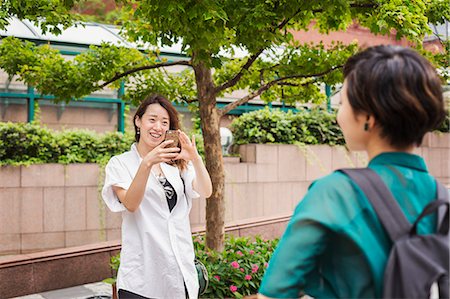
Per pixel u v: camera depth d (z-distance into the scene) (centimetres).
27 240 959
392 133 165
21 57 645
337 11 515
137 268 369
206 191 386
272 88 740
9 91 1151
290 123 1204
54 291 714
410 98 158
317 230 155
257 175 1132
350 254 155
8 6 563
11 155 977
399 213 156
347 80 171
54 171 979
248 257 595
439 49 654
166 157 358
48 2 570
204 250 625
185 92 725
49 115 1187
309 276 164
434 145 1212
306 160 1178
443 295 155
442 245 153
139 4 525
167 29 481
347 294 156
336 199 158
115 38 1223
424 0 581
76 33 1186
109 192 379
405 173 165
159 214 374
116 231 1017
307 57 668
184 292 374
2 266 680
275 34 517
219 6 466
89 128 1217
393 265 150
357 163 1232
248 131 1166
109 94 1233
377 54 166
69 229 984
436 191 169
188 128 1272
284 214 929
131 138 1071
